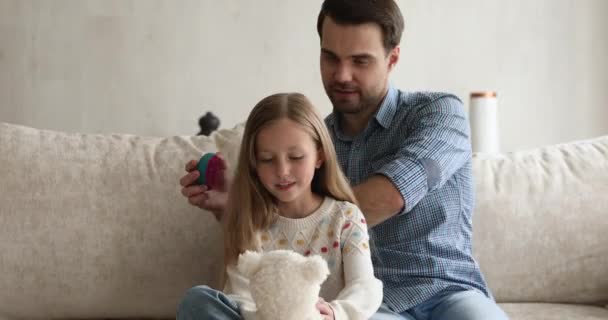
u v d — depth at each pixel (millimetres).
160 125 3430
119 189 1978
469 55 3520
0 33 3332
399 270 1810
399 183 1654
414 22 3488
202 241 1971
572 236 2139
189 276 1965
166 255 1961
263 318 1290
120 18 3385
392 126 1884
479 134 3176
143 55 3406
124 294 1954
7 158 1979
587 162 2252
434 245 1819
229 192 1653
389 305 1791
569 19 3551
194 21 3422
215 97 3451
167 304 1972
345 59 1830
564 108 3574
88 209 1956
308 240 1588
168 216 1969
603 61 3570
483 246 2127
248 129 1563
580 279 2135
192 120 3445
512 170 2223
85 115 3391
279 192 1531
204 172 1773
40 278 1932
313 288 1285
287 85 3467
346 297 1462
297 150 1511
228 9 3432
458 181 1860
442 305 1777
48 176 1970
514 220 2137
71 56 3371
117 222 1957
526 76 3551
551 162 2258
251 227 1589
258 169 1555
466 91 3529
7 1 3330
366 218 1664
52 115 3377
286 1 3447
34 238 1934
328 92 1886
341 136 1943
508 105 3551
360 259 1542
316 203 1620
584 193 2174
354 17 1798
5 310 1938
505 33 3533
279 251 1326
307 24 3461
